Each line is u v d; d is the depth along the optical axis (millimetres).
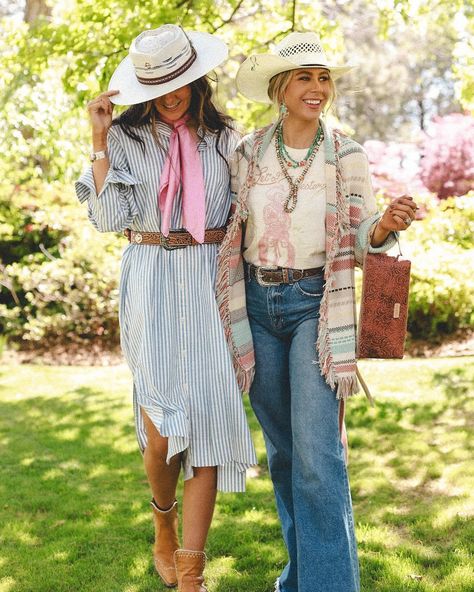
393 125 27516
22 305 9586
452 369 6797
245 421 2670
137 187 2756
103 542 3584
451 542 3396
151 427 2758
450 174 15578
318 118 2646
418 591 2924
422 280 8609
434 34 22188
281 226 2596
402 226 2434
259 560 3293
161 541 3006
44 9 12391
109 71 5914
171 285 2715
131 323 2773
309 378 2533
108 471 4773
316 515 2453
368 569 3137
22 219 10203
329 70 2666
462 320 8602
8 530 3781
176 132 2771
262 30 6918
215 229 2760
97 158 2688
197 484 2742
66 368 8312
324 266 2602
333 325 2549
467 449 4730
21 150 10398
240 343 2670
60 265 9242
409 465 4508
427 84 27562
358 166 2602
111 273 9234
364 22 19250
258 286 2650
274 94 2691
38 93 10227
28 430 5812
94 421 6000
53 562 3369
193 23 6254
